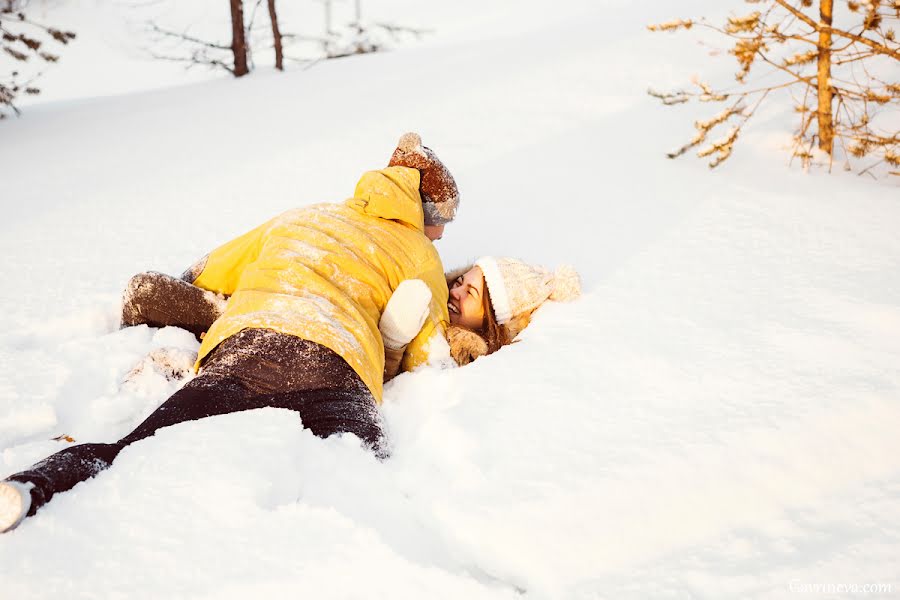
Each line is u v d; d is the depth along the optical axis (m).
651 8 9.54
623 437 2.41
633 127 5.68
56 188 5.25
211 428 2.21
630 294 3.38
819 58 4.79
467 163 5.18
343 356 2.60
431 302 3.03
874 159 4.95
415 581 1.85
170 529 1.90
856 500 2.15
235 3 9.84
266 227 3.15
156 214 4.64
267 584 1.79
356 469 2.23
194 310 3.10
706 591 1.87
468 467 2.30
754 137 5.38
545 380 2.74
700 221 4.14
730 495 2.20
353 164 5.28
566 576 1.98
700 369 2.74
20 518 1.87
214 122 6.78
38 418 2.57
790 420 2.43
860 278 3.33
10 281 3.73
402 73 7.98
